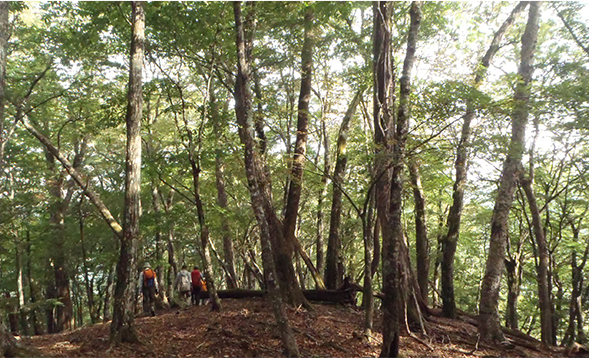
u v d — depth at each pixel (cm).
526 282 2439
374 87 936
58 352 857
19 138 1798
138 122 913
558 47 1541
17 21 1447
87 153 2138
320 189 1803
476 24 1683
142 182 1564
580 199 1953
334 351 941
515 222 2362
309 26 1292
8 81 1362
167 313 1334
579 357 1191
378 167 912
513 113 864
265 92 1731
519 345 1205
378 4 944
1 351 712
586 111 1078
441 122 862
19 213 1681
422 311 1357
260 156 1304
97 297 2881
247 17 1183
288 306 1205
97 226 1861
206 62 1277
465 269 2666
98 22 1184
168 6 1096
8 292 2234
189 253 2905
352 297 1377
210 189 1384
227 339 957
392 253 830
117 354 841
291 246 1319
